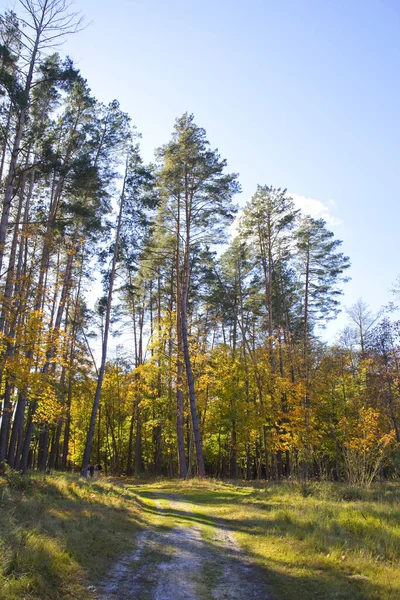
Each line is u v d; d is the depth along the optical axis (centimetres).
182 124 2548
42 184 2250
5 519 789
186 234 2533
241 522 1136
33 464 3866
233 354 3256
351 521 1000
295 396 2333
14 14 1580
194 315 3431
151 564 748
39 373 1523
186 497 1706
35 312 1465
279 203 2888
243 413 2888
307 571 712
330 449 2688
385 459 2239
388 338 2792
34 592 541
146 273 3077
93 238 2328
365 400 2523
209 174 2444
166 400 2997
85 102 2159
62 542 747
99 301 2369
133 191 2397
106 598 577
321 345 3197
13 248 1798
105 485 1611
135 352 3750
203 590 641
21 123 1642
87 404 3912
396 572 686
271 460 3183
